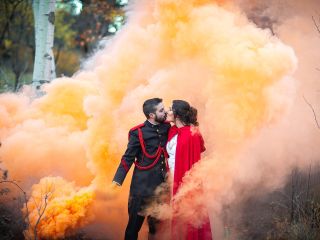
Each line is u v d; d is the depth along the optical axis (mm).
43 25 7520
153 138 4977
